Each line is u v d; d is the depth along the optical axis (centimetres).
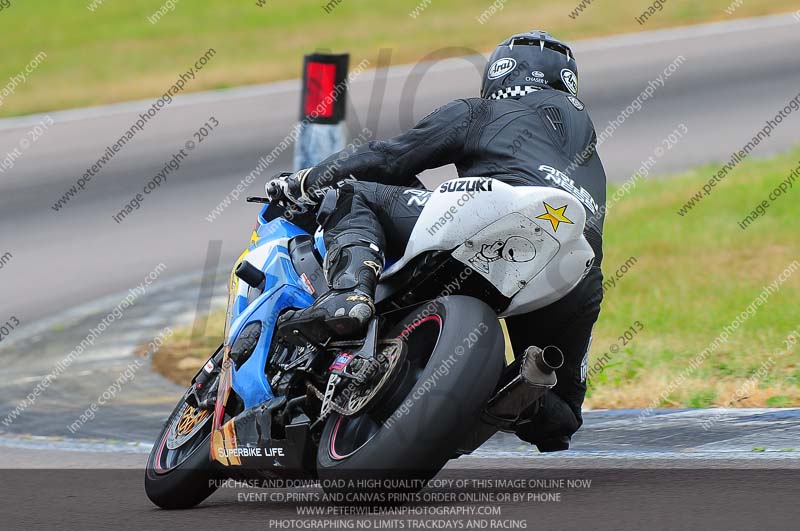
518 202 1431
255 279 1733
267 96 6850
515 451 2030
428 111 6103
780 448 1800
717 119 5653
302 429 1517
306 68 2634
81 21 9012
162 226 4725
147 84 7331
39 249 4553
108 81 7462
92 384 2914
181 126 6347
